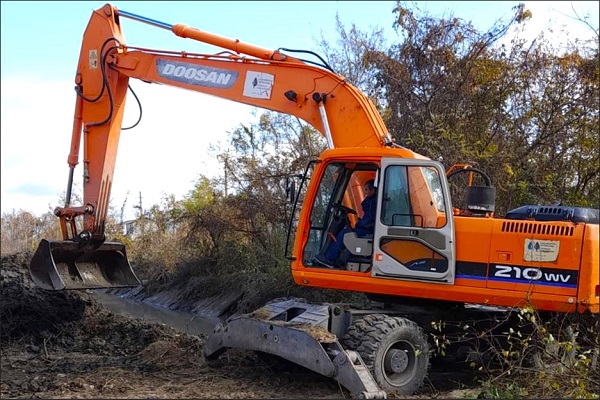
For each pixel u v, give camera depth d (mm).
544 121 13117
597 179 12797
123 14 9195
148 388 6621
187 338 9039
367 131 7887
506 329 7617
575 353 6766
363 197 7555
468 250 6930
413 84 13578
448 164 11883
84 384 6688
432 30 13633
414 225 7000
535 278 6723
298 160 14805
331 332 7020
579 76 13008
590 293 6609
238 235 16531
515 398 6203
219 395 6398
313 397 6418
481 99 13336
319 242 7516
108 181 9141
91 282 9109
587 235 6656
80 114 9250
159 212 20797
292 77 8336
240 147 16656
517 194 12180
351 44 14789
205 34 8719
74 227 9133
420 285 6969
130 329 9922
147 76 9078
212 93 8734
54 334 9648
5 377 7254
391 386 6637
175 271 18062
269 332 6910
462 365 8266
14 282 10891
